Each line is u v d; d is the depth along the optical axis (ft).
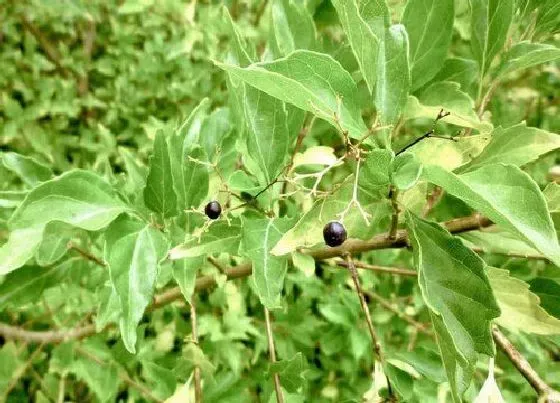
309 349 1.06
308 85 0.38
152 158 0.51
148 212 0.55
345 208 0.43
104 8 1.89
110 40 1.83
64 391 1.08
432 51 0.53
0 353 0.91
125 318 0.44
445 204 0.56
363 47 0.41
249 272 0.66
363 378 1.02
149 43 1.54
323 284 1.06
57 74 1.66
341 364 1.01
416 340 1.00
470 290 0.36
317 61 0.37
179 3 1.42
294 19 0.59
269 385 0.72
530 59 0.51
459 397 0.36
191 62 1.58
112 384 0.88
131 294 0.45
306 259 0.51
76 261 0.73
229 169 0.64
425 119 0.95
